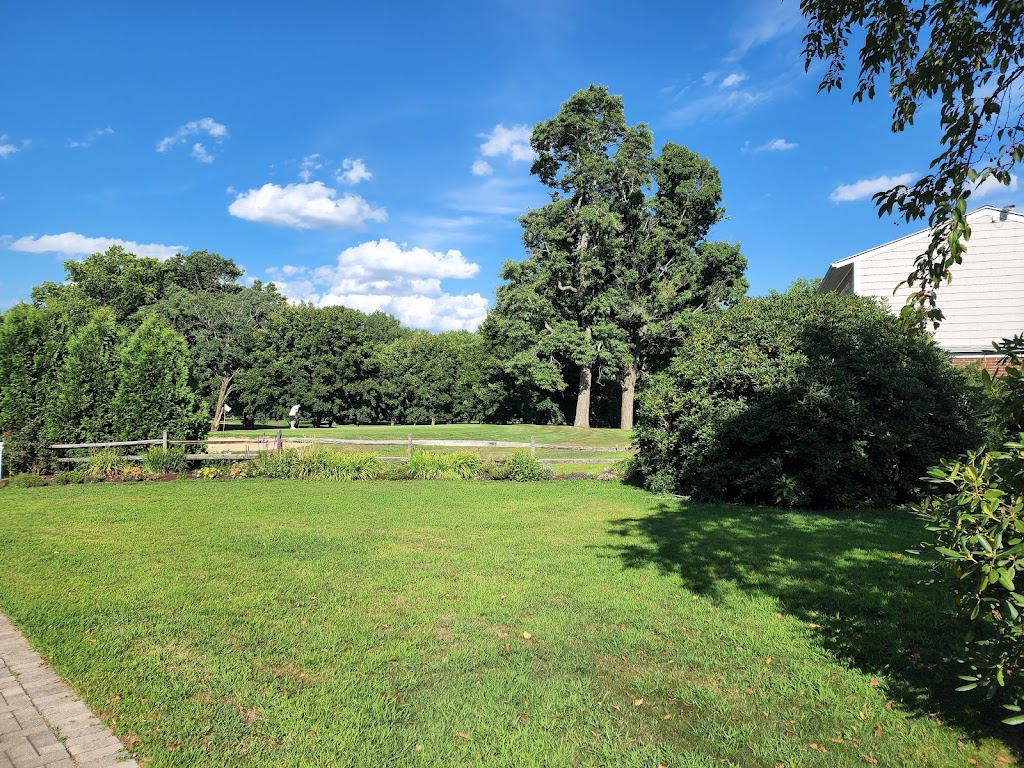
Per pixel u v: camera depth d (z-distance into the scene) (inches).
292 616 203.9
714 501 438.9
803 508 407.8
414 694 152.1
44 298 1744.6
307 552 288.7
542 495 473.4
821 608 211.5
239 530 339.0
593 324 1331.2
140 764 123.0
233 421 2245.3
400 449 785.6
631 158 1316.4
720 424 425.7
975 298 649.0
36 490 496.1
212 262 2155.5
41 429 584.1
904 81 152.2
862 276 698.2
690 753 128.6
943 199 115.4
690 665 169.3
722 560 273.6
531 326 1357.0
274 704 146.2
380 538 319.0
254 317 1883.6
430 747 129.6
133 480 553.3
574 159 1341.0
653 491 484.7
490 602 217.6
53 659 169.2
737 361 434.6
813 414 397.7
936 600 215.8
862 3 156.7
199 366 1737.2
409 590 231.3
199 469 603.8
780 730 137.9
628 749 130.0
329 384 1926.7
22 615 201.8
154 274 1959.9
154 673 161.8
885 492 407.8
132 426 618.5
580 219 1278.3
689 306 1354.6
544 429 1334.9
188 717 140.3
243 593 227.0
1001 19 130.1
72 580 241.8
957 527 115.1
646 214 1379.2
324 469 582.9
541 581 242.7
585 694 152.9
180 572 254.4
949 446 407.2
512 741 132.0
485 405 2138.3
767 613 207.2
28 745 128.7
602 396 1894.7
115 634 187.2
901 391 399.2
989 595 115.0
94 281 1793.8
